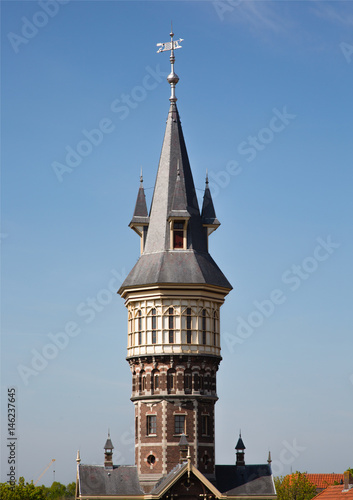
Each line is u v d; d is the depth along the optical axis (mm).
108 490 102688
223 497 101125
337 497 141625
